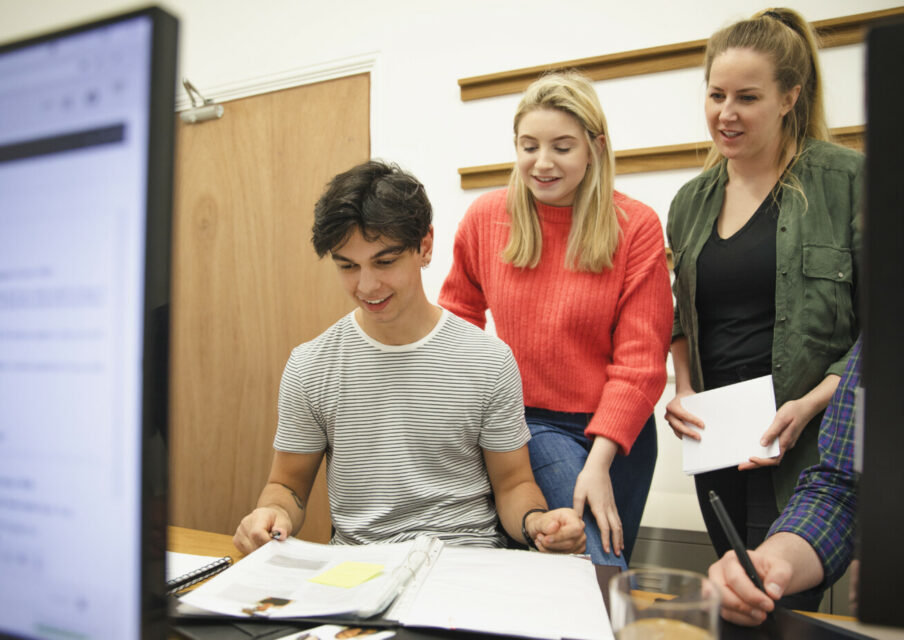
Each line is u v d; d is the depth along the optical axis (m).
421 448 1.00
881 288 0.35
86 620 0.33
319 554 0.78
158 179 0.31
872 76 0.34
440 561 0.75
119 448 0.32
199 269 2.65
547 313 1.24
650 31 1.92
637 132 1.93
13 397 0.36
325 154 2.42
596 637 0.56
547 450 1.18
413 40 2.25
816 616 0.69
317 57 2.42
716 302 1.28
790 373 1.19
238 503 2.56
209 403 2.62
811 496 0.75
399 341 1.02
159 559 0.32
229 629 0.60
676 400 1.25
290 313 2.49
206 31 2.63
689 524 1.68
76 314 0.34
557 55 2.04
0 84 0.36
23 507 0.36
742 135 1.17
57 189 0.34
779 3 1.78
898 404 0.35
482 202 1.37
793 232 1.19
